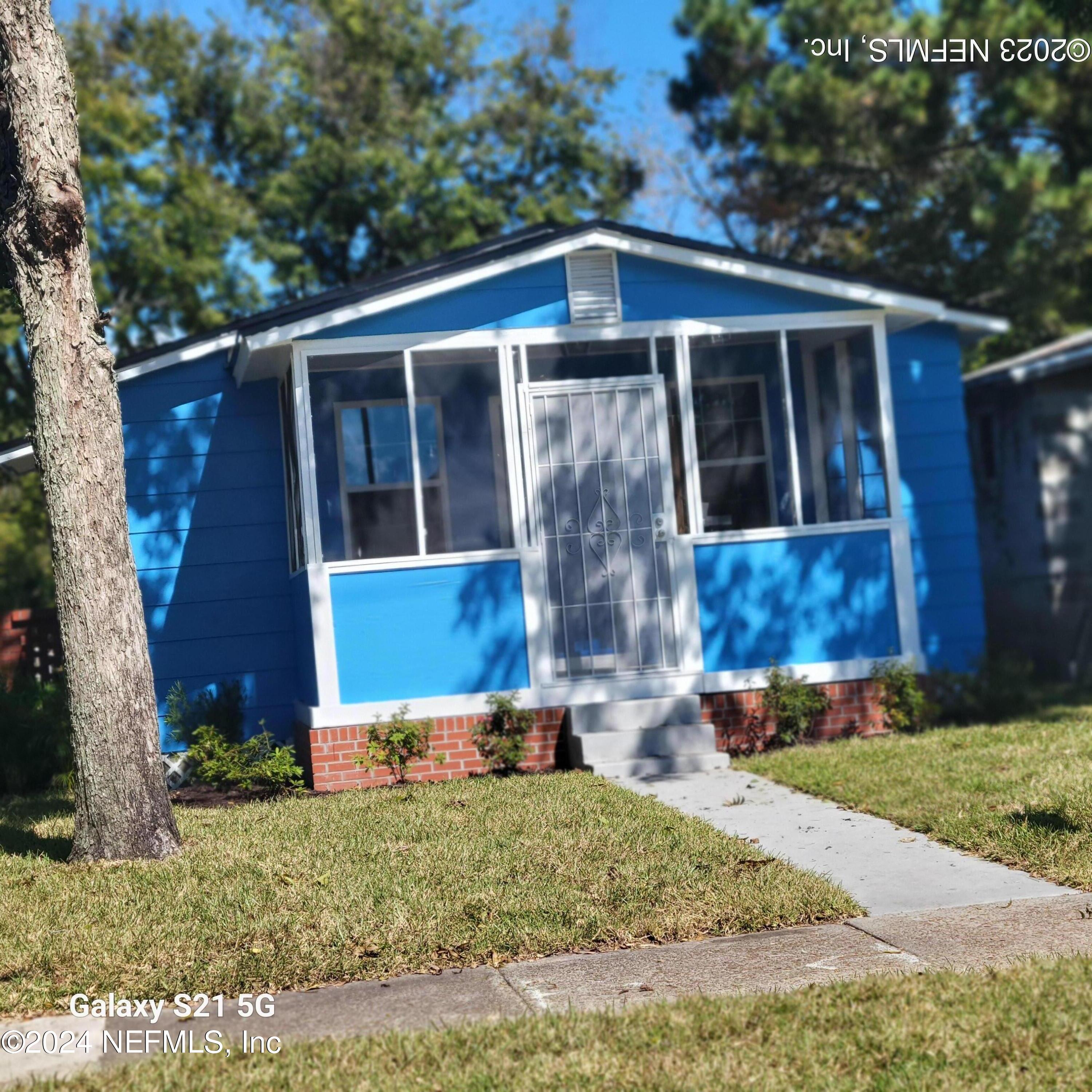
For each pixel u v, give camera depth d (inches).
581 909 235.5
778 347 453.1
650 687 435.8
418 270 524.7
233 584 478.3
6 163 301.1
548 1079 159.9
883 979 189.5
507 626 429.4
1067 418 684.7
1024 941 207.3
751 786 370.3
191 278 1007.0
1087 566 682.2
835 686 447.8
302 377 422.6
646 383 444.1
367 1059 170.4
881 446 458.3
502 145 1232.8
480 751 418.6
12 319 674.8
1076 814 284.2
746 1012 178.7
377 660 418.9
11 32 293.9
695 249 440.1
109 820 297.4
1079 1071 154.5
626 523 441.4
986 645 549.6
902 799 322.7
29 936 233.0
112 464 304.3
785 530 446.0
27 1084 169.5
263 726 467.8
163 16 1199.6
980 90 789.2
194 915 244.1
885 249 960.9
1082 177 748.0
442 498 438.0
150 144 1024.2
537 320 438.6
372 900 247.0
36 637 553.3
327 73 1187.9
